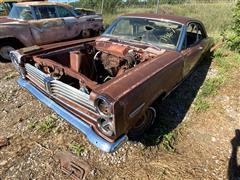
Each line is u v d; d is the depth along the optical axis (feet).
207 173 9.03
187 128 11.45
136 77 8.50
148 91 8.79
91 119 8.12
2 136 10.71
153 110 10.40
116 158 9.56
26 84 11.09
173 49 11.60
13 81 16.26
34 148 10.01
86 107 8.11
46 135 10.76
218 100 13.69
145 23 12.71
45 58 10.86
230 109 12.87
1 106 13.10
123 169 9.10
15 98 13.92
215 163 9.49
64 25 23.17
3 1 30.37
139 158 9.60
